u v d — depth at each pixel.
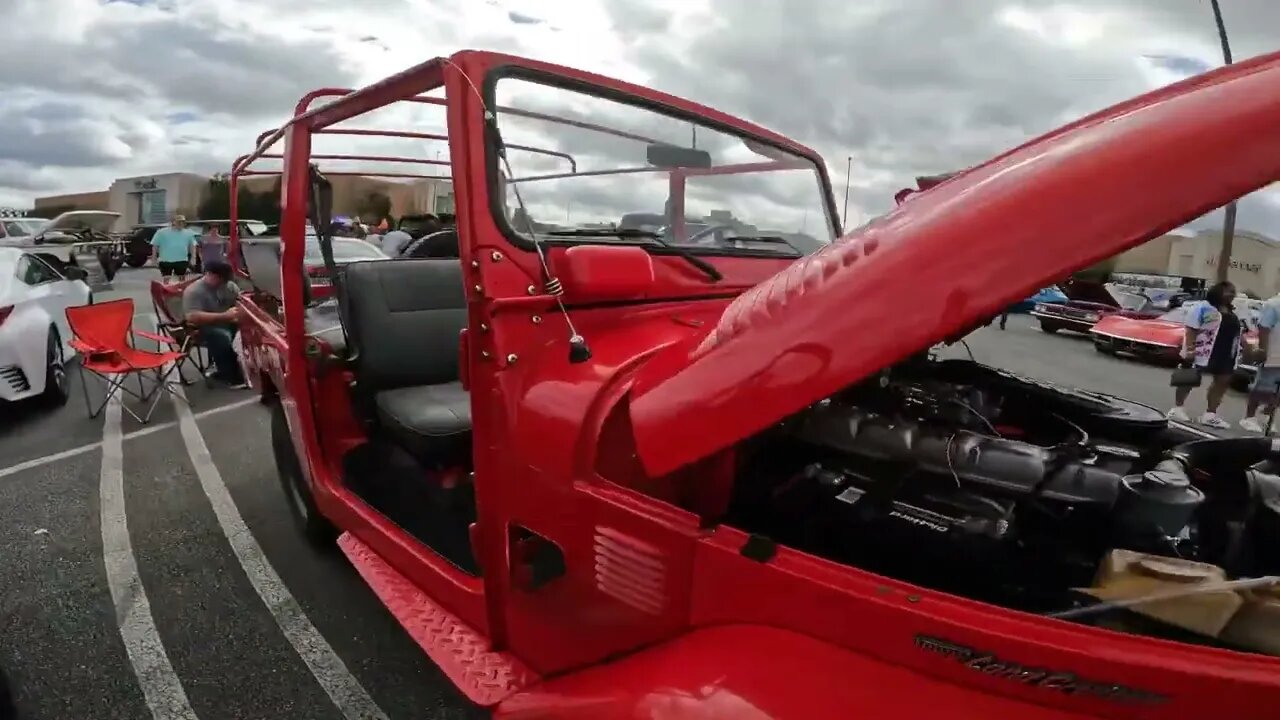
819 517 1.42
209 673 2.49
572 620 1.55
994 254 1.00
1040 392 1.85
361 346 3.05
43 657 2.56
